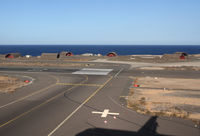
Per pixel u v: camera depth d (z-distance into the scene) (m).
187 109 20.98
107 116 19.05
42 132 15.55
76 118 18.53
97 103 23.25
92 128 16.33
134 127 16.52
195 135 15.01
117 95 26.84
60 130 15.92
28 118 18.55
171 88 30.94
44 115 19.34
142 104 22.77
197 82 35.50
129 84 34.06
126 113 19.86
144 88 30.97
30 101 24.23
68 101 24.12
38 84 34.62
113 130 15.93
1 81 37.44
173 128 16.28
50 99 25.08
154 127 16.48
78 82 36.16
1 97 26.16
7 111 20.53
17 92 28.88
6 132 15.59
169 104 22.75
